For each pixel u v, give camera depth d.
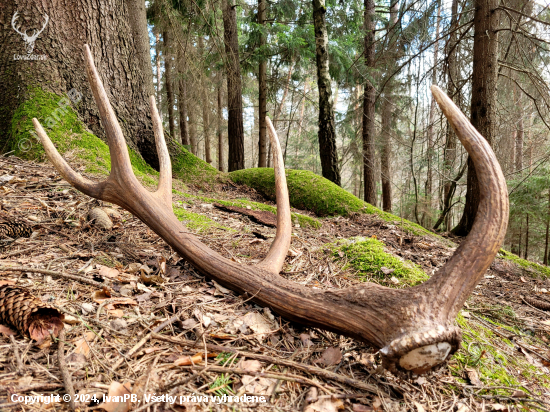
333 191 4.96
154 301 1.66
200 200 4.02
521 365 1.79
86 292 1.61
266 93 11.94
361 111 10.66
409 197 9.20
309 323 1.42
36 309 1.23
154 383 1.14
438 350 1.07
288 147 20.27
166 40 10.38
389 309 1.18
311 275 2.32
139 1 7.07
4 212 2.29
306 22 10.91
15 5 3.69
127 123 4.50
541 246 12.63
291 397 1.22
